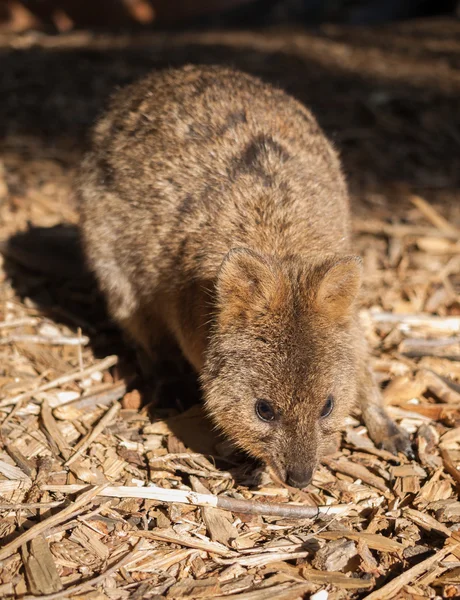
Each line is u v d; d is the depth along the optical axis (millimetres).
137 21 2650
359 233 1512
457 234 1505
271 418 1092
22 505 1090
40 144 1726
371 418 1195
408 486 1138
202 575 1056
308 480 1082
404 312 1365
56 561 1055
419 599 1039
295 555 1072
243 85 1266
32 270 1407
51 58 2127
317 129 1269
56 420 1188
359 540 1081
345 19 2816
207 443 1174
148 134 1242
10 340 1276
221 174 1187
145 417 1204
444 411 1214
